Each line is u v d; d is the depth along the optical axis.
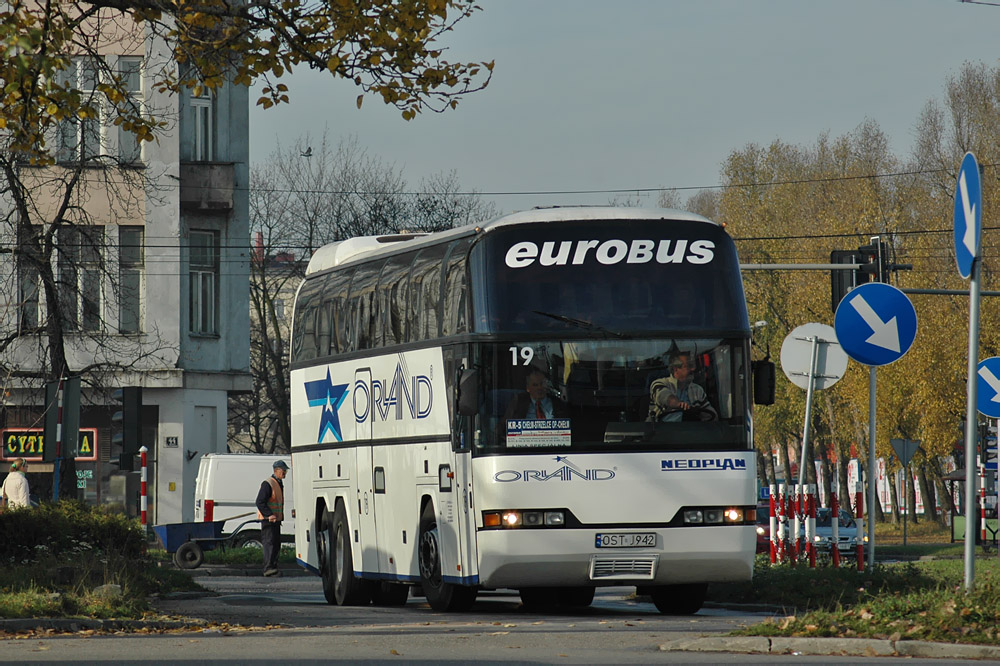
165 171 102.31
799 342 51.16
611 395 37.56
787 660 25.28
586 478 37.22
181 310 103.75
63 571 44.12
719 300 38.50
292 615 41.28
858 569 48.69
